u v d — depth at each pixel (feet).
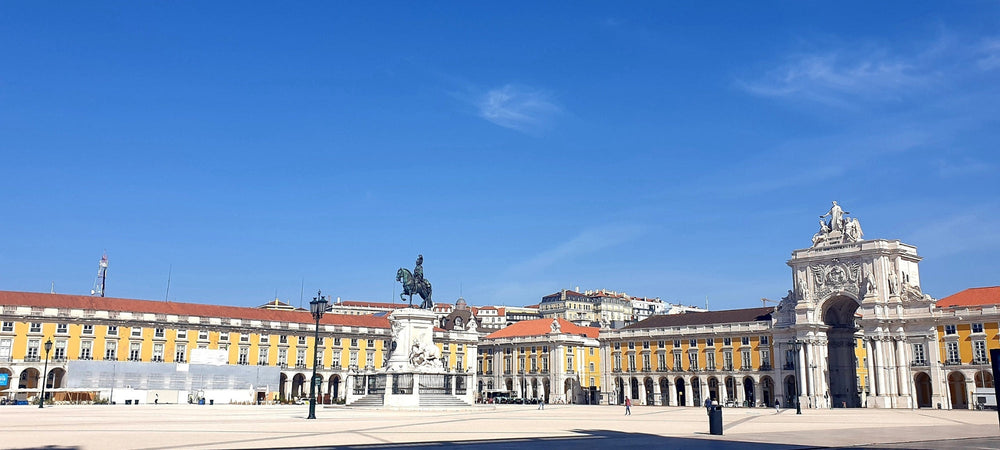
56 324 221.87
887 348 203.41
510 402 254.47
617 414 139.33
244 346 248.32
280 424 86.99
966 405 196.03
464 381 161.38
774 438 71.36
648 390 258.78
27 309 217.56
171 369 228.02
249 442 60.39
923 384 211.20
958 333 194.70
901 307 202.90
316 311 106.73
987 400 183.93
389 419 101.96
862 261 210.38
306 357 257.96
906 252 209.67
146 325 233.76
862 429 87.86
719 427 76.74
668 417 124.26
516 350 296.10
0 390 206.69
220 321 244.83
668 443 64.28
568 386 280.72
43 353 218.59
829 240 219.82
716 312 256.52
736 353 237.04
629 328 268.21
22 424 85.46
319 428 79.10
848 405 220.43
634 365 262.06
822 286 217.36
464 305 301.43
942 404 193.26
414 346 150.30
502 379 299.17
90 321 225.97
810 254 220.84
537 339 285.84
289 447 56.34
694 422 104.88
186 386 228.63
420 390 146.41
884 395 199.62
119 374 221.05
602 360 270.46
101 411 133.28
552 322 286.66
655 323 268.00
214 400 222.48
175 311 242.78
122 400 215.10
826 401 210.18
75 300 230.89
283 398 246.68
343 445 58.59
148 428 77.87
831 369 225.35
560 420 104.78
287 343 255.50
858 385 235.81
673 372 249.55
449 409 136.67
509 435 71.36
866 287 207.41
